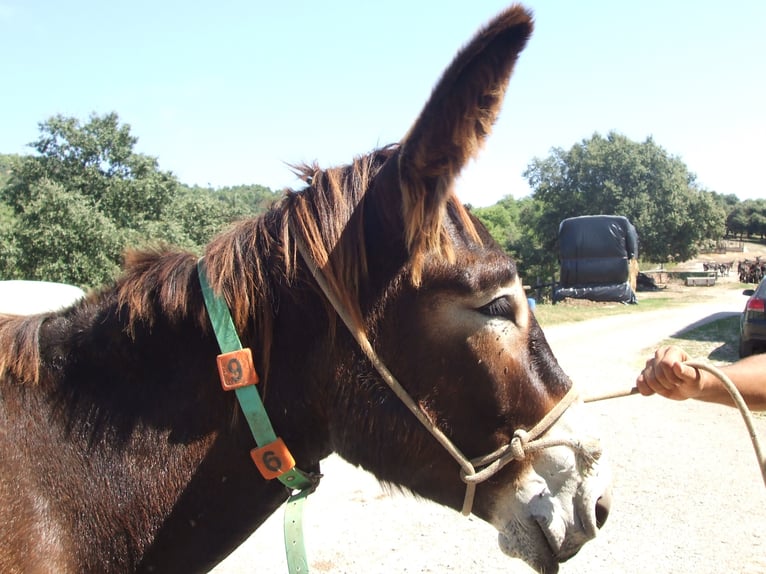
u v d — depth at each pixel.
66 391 1.70
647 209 43.81
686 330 15.34
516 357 1.70
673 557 4.15
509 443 1.70
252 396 1.64
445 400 1.67
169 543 1.68
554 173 47.09
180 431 1.69
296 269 1.70
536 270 47.53
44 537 1.55
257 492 1.73
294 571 1.64
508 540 1.73
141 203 26.48
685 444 6.45
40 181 23.20
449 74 1.50
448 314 1.64
